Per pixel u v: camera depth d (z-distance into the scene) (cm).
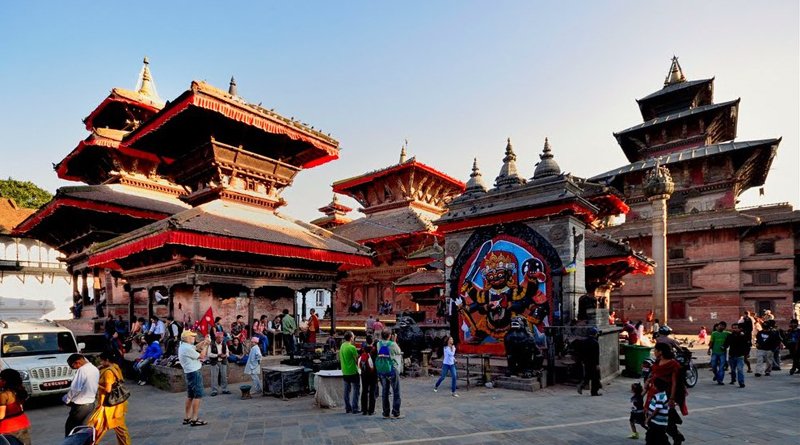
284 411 1116
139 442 861
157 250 1788
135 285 2089
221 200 2108
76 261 3028
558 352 1510
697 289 3831
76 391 746
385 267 3609
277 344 2069
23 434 657
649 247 4119
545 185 1653
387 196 4134
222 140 2164
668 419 708
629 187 4559
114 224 2723
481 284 1772
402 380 1567
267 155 2389
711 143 4788
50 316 3841
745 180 4603
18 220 3894
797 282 3603
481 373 1555
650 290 4053
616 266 2202
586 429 900
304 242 2034
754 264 3650
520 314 1644
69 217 2673
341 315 3775
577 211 1587
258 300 2247
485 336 1734
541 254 1630
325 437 872
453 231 1886
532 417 1002
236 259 1856
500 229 1752
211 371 1357
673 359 678
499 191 1798
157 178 3170
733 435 848
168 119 1953
